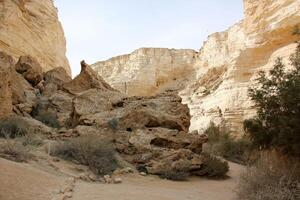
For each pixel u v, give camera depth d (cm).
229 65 3791
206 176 1467
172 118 1673
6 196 626
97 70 7044
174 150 1486
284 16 3381
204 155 1584
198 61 6159
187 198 903
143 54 6612
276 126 990
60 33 4228
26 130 1441
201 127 3722
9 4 3173
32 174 834
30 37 3406
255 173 894
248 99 3322
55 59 3941
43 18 3853
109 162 1287
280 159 971
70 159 1241
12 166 830
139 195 842
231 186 1283
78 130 1538
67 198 706
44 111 1975
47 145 1328
